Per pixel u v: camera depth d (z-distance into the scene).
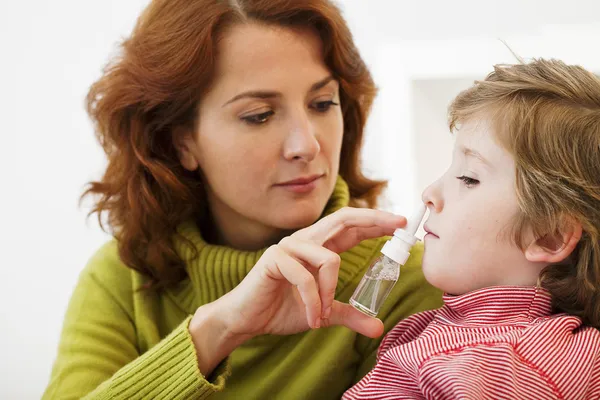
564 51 1.79
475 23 1.85
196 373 0.96
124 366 1.05
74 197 2.03
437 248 0.88
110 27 2.00
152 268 1.22
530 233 0.83
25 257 2.04
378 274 0.91
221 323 0.97
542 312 0.85
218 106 1.08
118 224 1.27
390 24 1.91
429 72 1.89
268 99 1.05
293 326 0.98
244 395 1.11
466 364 0.77
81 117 2.02
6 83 2.01
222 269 1.13
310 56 1.07
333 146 1.12
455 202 0.87
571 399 0.78
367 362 1.12
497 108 0.85
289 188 1.08
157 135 1.18
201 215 1.26
